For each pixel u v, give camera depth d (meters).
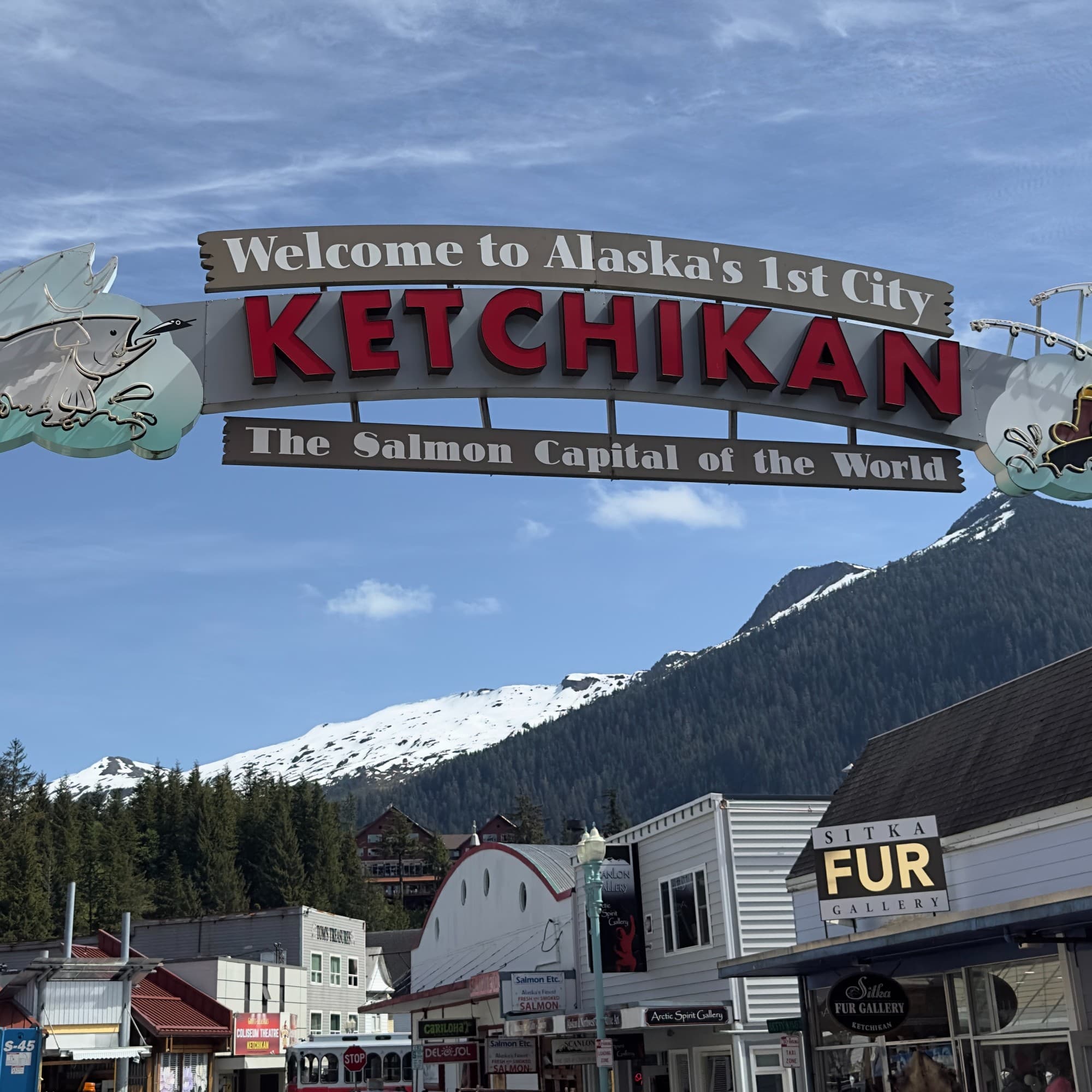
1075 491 10.42
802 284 10.00
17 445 8.86
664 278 9.72
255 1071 48.50
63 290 8.98
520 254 9.52
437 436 9.16
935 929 13.84
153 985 45.69
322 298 9.30
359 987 59.03
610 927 25.83
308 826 124.81
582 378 9.55
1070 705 17.75
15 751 121.38
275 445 8.88
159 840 115.88
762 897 23.47
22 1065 25.91
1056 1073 14.91
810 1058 19.23
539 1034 26.78
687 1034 24.31
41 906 85.44
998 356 10.50
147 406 8.85
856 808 21.52
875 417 10.12
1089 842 15.59
